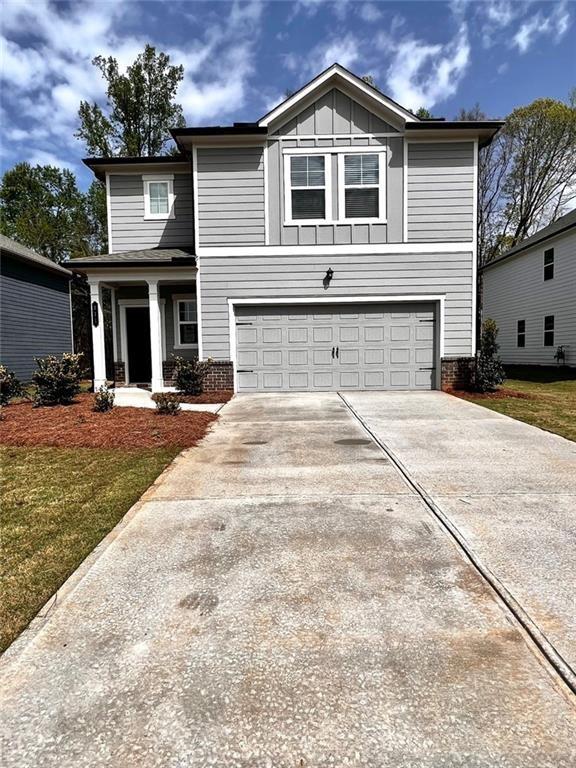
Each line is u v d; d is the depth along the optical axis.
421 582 2.56
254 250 10.58
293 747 1.54
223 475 4.61
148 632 2.16
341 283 10.59
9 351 14.71
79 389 9.68
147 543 3.10
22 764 1.49
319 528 3.31
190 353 12.82
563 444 5.73
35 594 2.52
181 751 1.53
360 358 10.80
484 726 1.61
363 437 6.16
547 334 19.00
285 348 10.78
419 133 10.24
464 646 2.03
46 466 5.05
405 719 1.64
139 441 6.08
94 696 1.77
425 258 10.52
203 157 10.52
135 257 10.88
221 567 2.76
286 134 10.41
